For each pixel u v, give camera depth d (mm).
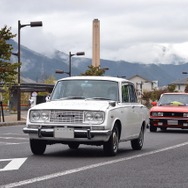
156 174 9164
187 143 16891
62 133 11844
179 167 10219
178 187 7766
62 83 13414
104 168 9969
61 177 8703
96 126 11766
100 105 12133
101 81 13312
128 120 13398
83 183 8070
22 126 30469
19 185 7820
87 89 13125
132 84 14586
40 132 11953
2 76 32031
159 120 23719
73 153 13102
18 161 11031
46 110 12008
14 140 18078
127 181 8312
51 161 11125
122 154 12977
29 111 12195
